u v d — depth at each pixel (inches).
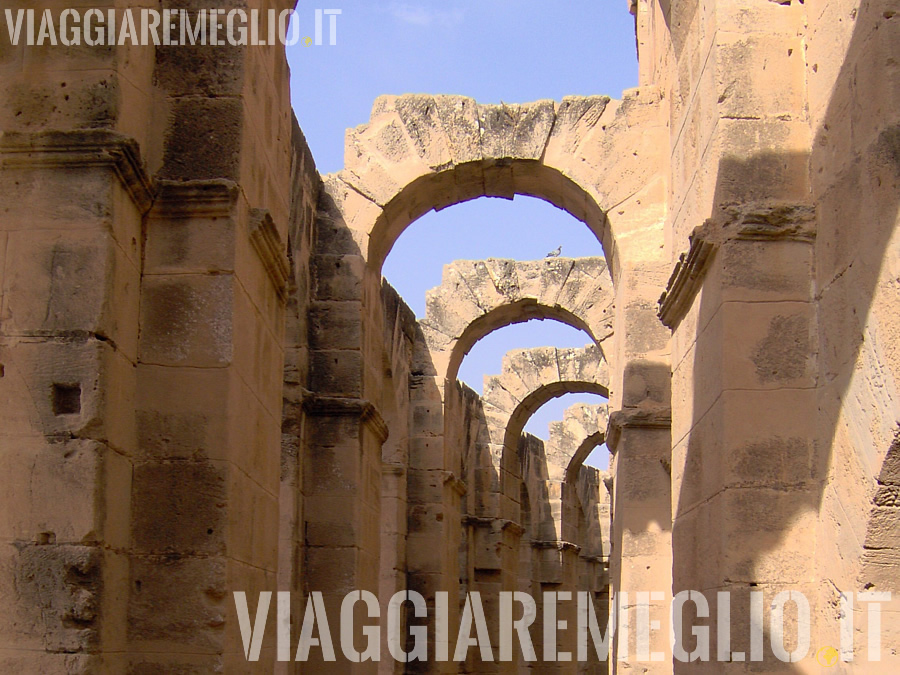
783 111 312.5
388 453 745.6
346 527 511.8
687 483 343.6
